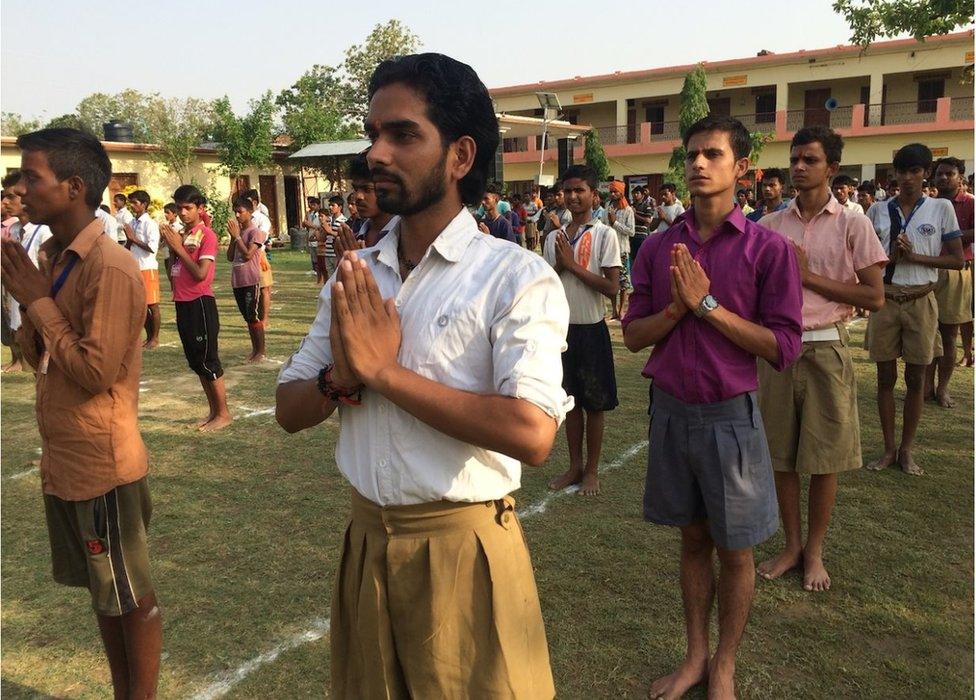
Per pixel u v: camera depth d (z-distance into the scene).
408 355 1.40
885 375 4.41
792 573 3.30
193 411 5.70
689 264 2.22
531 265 1.39
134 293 2.10
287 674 2.62
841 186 6.99
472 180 1.44
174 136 22.02
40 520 3.83
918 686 2.56
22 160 2.06
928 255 4.27
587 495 4.14
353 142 22.72
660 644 2.80
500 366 1.34
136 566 2.24
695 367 2.32
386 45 34.09
